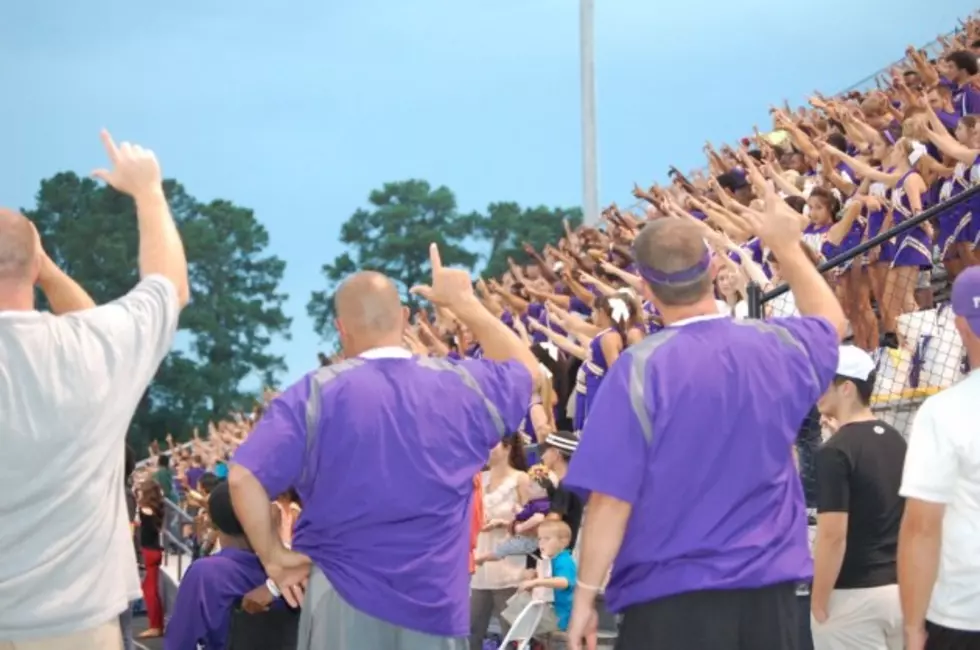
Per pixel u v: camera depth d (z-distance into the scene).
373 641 4.13
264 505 4.10
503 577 8.74
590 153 20.80
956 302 4.21
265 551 4.15
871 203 9.66
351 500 4.14
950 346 7.76
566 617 7.95
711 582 3.87
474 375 4.31
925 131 9.70
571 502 8.48
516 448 9.19
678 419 3.90
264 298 67.31
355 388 4.17
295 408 4.14
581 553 3.99
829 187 12.23
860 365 5.22
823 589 5.08
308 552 4.21
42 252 4.10
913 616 4.16
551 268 16.95
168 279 3.78
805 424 7.05
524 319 15.15
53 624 3.47
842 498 5.05
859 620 5.12
